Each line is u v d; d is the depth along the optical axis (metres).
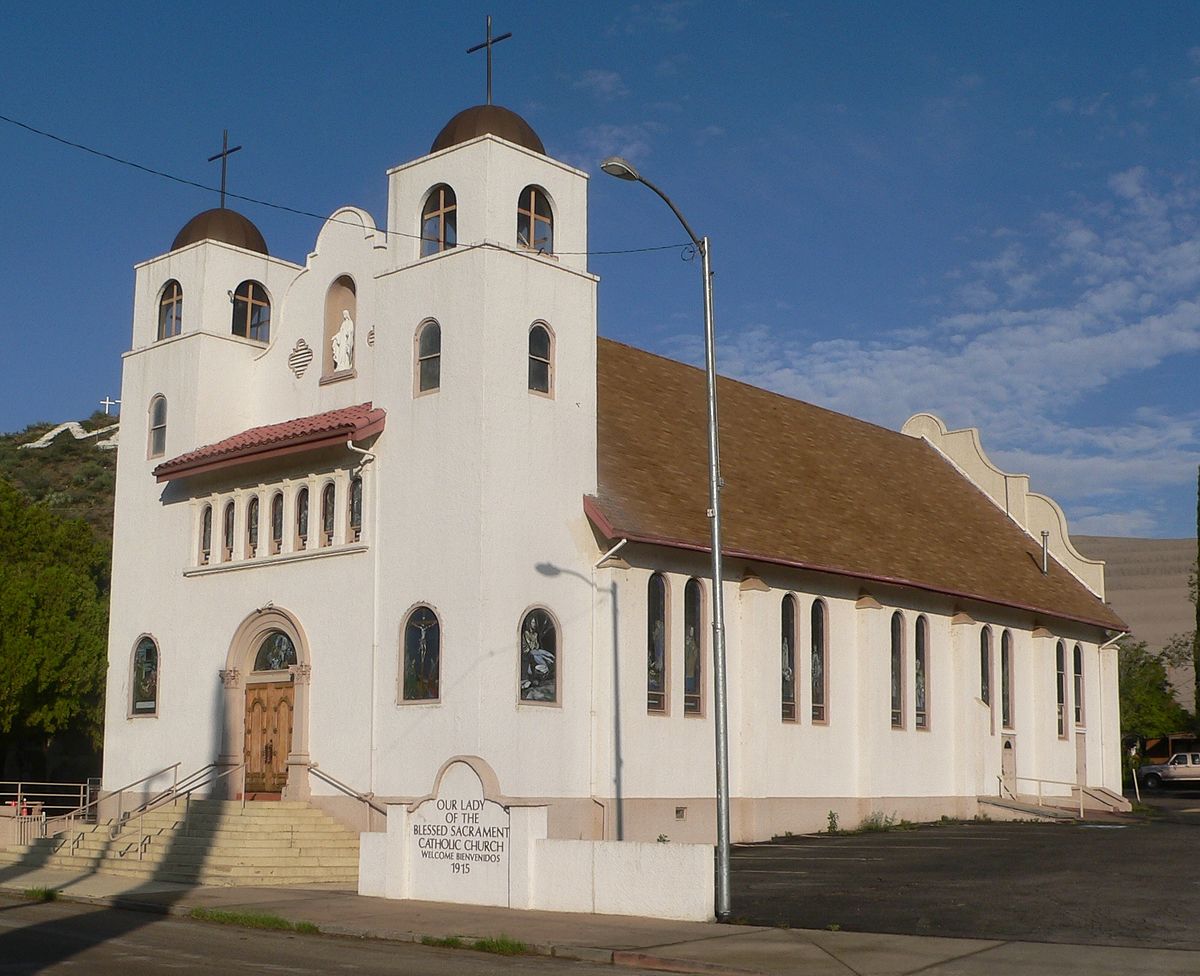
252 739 32.34
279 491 32.84
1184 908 20.73
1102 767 48.09
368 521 30.33
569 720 29.41
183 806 31.47
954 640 40.84
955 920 19.86
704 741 32.25
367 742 29.56
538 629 29.08
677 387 40.72
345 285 33.75
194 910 22.16
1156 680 80.44
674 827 31.16
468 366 29.02
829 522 38.59
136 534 36.06
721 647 20.86
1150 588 172.62
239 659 32.78
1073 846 31.23
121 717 35.41
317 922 20.47
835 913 20.69
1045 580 47.25
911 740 38.69
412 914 21.28
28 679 42.28
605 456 33.03
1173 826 38.94
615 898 21.05
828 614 36.44
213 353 35.19
